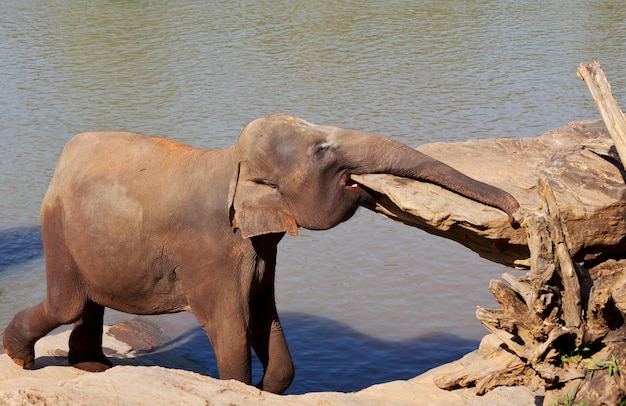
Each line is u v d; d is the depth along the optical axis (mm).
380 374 9469
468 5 30875
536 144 7832
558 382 6645
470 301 11070
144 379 6160
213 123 17859
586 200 6719
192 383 6266
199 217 7598
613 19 27875
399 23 28078
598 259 6980
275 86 20688
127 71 22609
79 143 8297
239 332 7633
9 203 14109
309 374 9453
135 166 7906
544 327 6547
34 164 15828
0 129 17953
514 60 22844
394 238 13008
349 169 7172
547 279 6332
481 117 17891
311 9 30469
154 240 7715
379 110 18531
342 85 20688
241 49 24766
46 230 8258
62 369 8695
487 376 7250
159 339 10289
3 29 28406
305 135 7309
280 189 7371
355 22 28297
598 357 6637
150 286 7883
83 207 7953
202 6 31391
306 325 10594
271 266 7906
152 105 19406
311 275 11898
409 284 11555
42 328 8477
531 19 28297
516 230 6570
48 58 24328
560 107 18484
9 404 5602
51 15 30547
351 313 10859
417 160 6938
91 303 8531
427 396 7355
